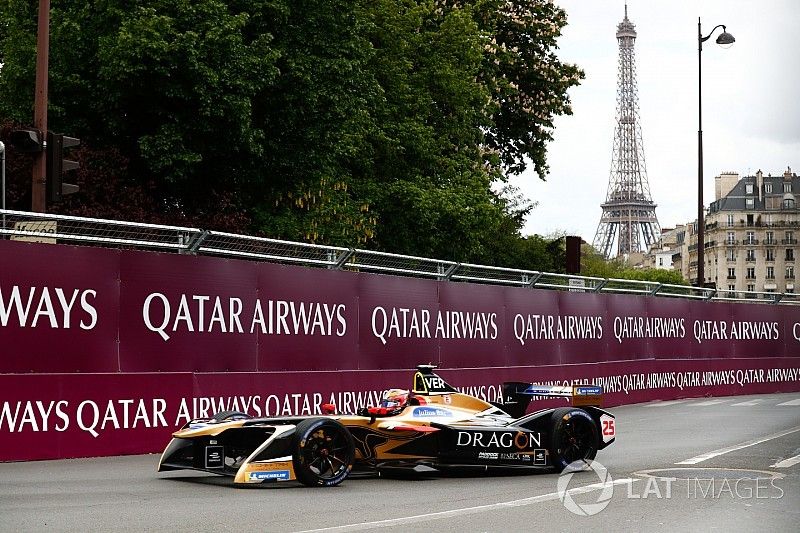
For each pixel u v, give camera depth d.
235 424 10.96
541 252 54.19
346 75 27.22
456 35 36.00
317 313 17.88
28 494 10.29
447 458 11.94
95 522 8.45
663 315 28.03
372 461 11.84
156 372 15.08
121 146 25.92
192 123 24.52
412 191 32.03
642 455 14.33
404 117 33.94
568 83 45.66
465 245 33.75
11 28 25.23
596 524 8.62
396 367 19.53
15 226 15.34
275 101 26.19
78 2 24.77
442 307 20.81
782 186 178.12
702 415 22.17
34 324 13.75
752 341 31.25
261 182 27.08
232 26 23.88
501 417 12.97
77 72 24.89
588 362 25.17
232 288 16.36
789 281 175.38
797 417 21.23
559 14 45.56
